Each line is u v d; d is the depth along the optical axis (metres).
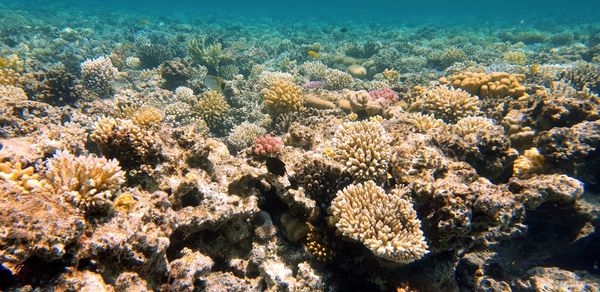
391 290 0.93
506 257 1.14
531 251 1.17
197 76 3.12
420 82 3.01
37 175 0.74
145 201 0.81
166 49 3.72
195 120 2.11
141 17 8.84
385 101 1.83
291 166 1.10
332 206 0.90
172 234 0.82
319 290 0.89
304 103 2.07
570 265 1.16
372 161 1.02
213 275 0.89
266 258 0.96
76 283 0.54
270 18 12.03
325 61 4.36
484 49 4.96
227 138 2.00
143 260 0.66
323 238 0.95
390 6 23.48
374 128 1.15
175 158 1.00
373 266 0.95
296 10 17.55
